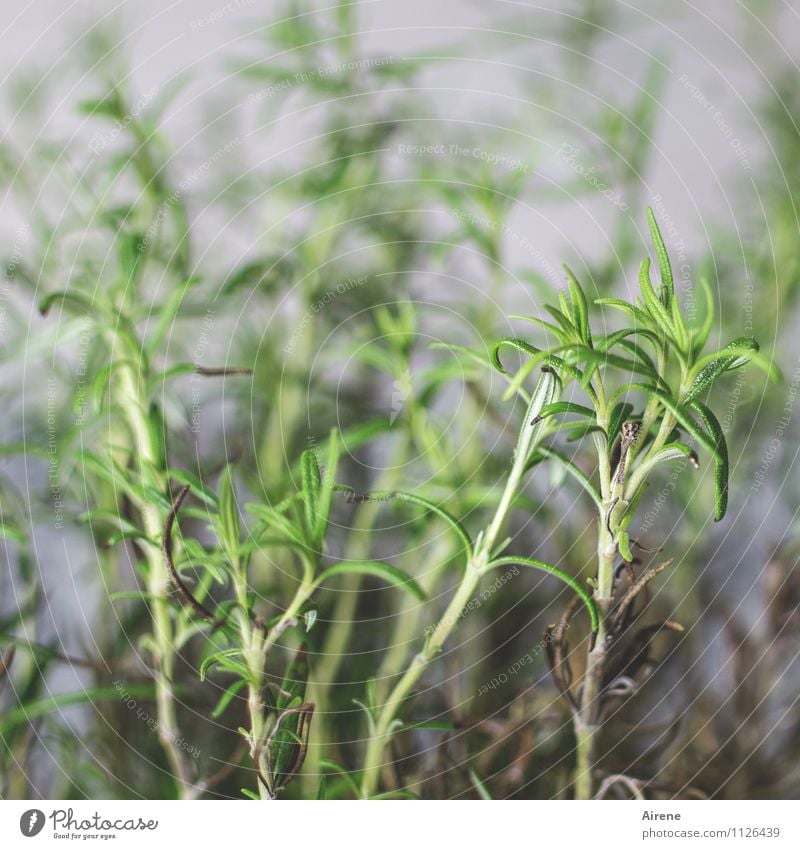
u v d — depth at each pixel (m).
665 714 0.84
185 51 0.92
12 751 0.72
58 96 0.85
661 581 0.81
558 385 0.47
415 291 0.89
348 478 0.87
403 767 0.74
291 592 0.78
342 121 0.84
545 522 0.82
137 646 0.77
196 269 0.81
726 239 0.84
